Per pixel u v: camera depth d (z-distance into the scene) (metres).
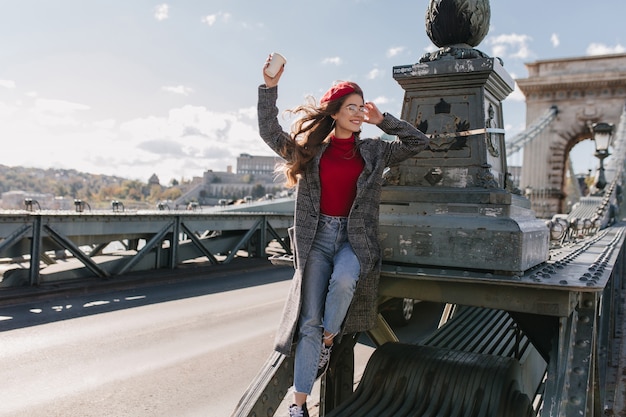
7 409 3.86
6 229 7.40
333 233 2.18
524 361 3.53
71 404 3.99
